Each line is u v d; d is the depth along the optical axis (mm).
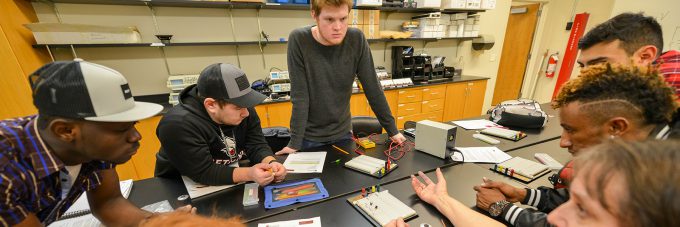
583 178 328
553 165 1184
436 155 1280
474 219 743
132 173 2271
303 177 1109
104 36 2076
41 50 2074
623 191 273
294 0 2600
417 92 3311
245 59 2895
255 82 2752
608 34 891
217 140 1130
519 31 4699
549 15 4473
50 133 559
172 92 2447
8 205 521
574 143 721
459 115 3816
